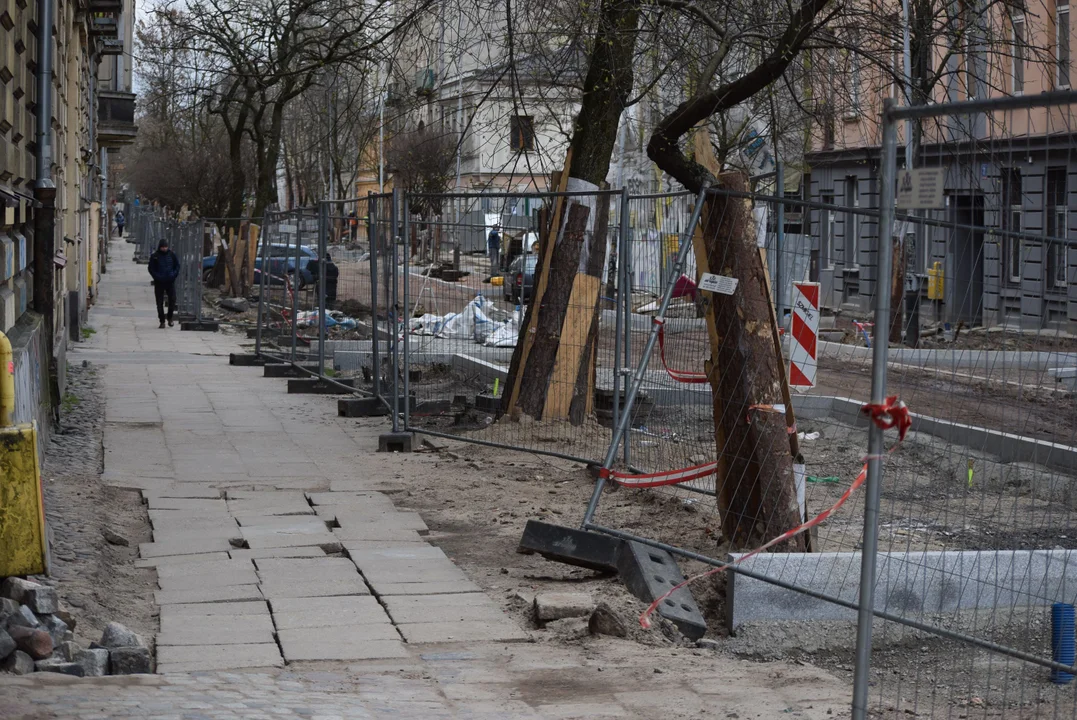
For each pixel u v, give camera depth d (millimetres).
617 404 10234
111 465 10992
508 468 11023
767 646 6543
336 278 18734
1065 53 11812
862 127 11438
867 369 15094
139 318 31719
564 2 11312
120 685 5039
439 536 8555
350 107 14250
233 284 37938
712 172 8953
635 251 10297
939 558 6875
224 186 51656
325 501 9586
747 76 8727
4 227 10812
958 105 3697
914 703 5520
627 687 5379
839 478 10867
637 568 7031
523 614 6629
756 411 7707
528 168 12680
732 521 7871
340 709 4840
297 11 16562
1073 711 5348
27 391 9781
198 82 30203
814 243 10297
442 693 5234
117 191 124625
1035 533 8078
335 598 6832
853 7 10109
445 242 13375
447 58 12445
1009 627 6520
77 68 24672
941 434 9383
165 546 8047
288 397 16484
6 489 5777
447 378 13812
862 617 4094
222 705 4762
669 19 10609
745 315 7773
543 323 12305
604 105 12352
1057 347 5699
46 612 5637
